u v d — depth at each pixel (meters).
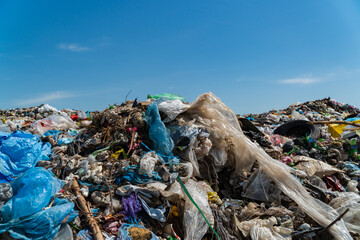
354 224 4.64
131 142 5.00
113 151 5.06
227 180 5.56
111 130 5.26
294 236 4.32
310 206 4.73
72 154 5.13
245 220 4.59
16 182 3.61
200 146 5.20
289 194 4.91
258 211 4.74
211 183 5.25
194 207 4.22
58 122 7.89
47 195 3.49
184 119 5.60
